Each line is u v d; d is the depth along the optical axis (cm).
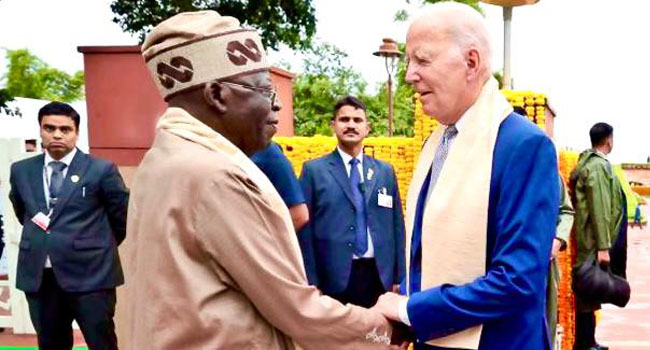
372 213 363
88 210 356
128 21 931
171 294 127
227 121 142
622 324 629
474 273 157
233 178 128
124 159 400
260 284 129
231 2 922
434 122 454
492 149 156
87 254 353
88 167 360
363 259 360
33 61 2273
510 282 147
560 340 407
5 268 543
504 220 151
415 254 178
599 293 439
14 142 523
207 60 138
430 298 154
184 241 128
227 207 127
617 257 486
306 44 1027
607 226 447
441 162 175
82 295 352
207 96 139
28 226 357
